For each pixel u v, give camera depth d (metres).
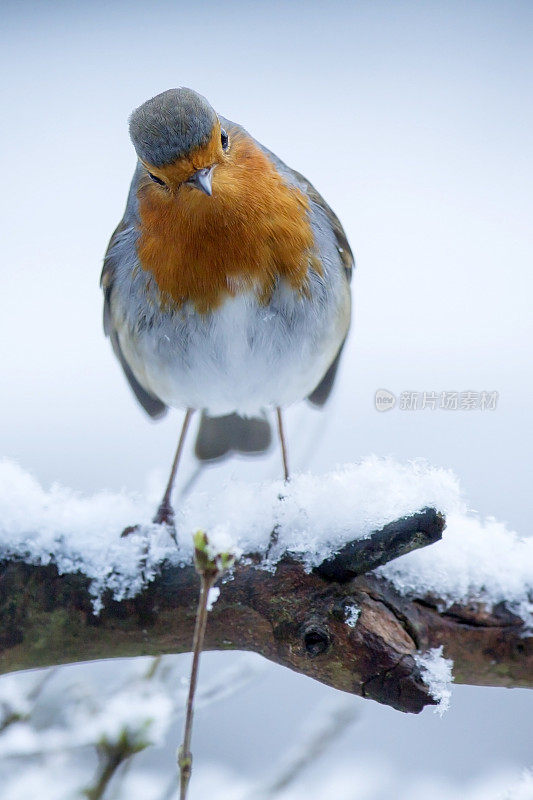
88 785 3.24
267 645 3.20
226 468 3.37
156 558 3.20
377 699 3.19
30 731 3.24
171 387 3.28
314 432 3.33
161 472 3.35
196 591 3.20
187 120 3.24
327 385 3.31
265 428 3.36
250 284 3.25
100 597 3.20
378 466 3.20
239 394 3.28
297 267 3.25
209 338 3.26
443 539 3.20
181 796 3.16
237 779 3.29
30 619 3.20
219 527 3.20
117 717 3.24
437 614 3.20
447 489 3.19
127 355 3.28
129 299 3.26
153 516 3.21
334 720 3.28
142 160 3.24
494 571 3.20
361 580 3.20
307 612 3.20
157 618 3.20
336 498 3.20
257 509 3.21
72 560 3.20
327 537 3.20
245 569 3.20
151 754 3.31
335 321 3.27
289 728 3.32
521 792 3.21
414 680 3.19
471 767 3.32
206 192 3.23
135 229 3.26
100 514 3.21
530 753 3.32
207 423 3.36
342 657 3.19
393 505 3.20
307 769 3.29
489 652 3.20
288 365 3.27
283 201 3.25
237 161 3.25
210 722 3.32
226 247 3.25
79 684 3.26
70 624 3.20
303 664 3.20
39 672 3.26
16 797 3.25
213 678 3.27
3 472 3.21
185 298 3.25
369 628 3.19
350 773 3.29
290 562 3.20
